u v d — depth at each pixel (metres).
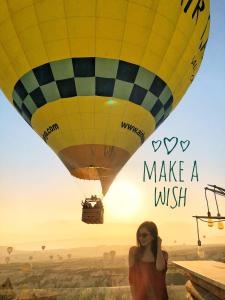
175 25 10.04
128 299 6.00
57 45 9.56
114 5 9.26
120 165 10.37
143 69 9.99
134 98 10.16
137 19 9.46
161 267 3.30
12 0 9.50
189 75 11.70
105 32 9.44
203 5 10.87
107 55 9.62
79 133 10.02
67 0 9.22
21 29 9.63
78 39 9.47
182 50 10.60
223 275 4.41
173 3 9.80
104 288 6.30
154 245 3.35
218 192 7.24
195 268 5.22
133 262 3.36
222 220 7.22
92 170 10.09
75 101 9.91
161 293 3.25
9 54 10.14
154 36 9.77
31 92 10.26
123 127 10.18
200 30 11.05
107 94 9.88
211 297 4.50
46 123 10.40
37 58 9.79
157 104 10.85
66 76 9.77
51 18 9.37
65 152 10.22
